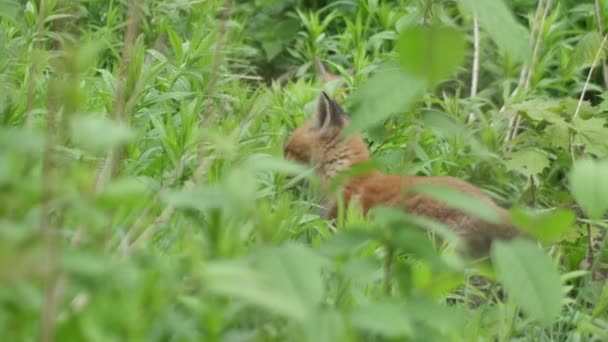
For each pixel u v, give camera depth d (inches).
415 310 250.7
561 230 258.2
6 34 548.1
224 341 264.7
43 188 241.8
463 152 597.0
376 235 266.7
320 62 667.4
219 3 685.9
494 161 572.7
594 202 247.4
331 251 264.8
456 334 335.9
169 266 287.9
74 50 271.0
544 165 541.0
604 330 418.3
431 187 255.6
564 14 747.4
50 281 227.8
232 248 288.5
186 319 270.2
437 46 246.5
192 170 454.0
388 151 583.8
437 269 259.0
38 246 234.7
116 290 243.1
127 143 454.6
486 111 696.4
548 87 660.7
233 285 222.8
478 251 518.9
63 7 570.3
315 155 598.5
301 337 264.2
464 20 661.9
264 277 230.1
